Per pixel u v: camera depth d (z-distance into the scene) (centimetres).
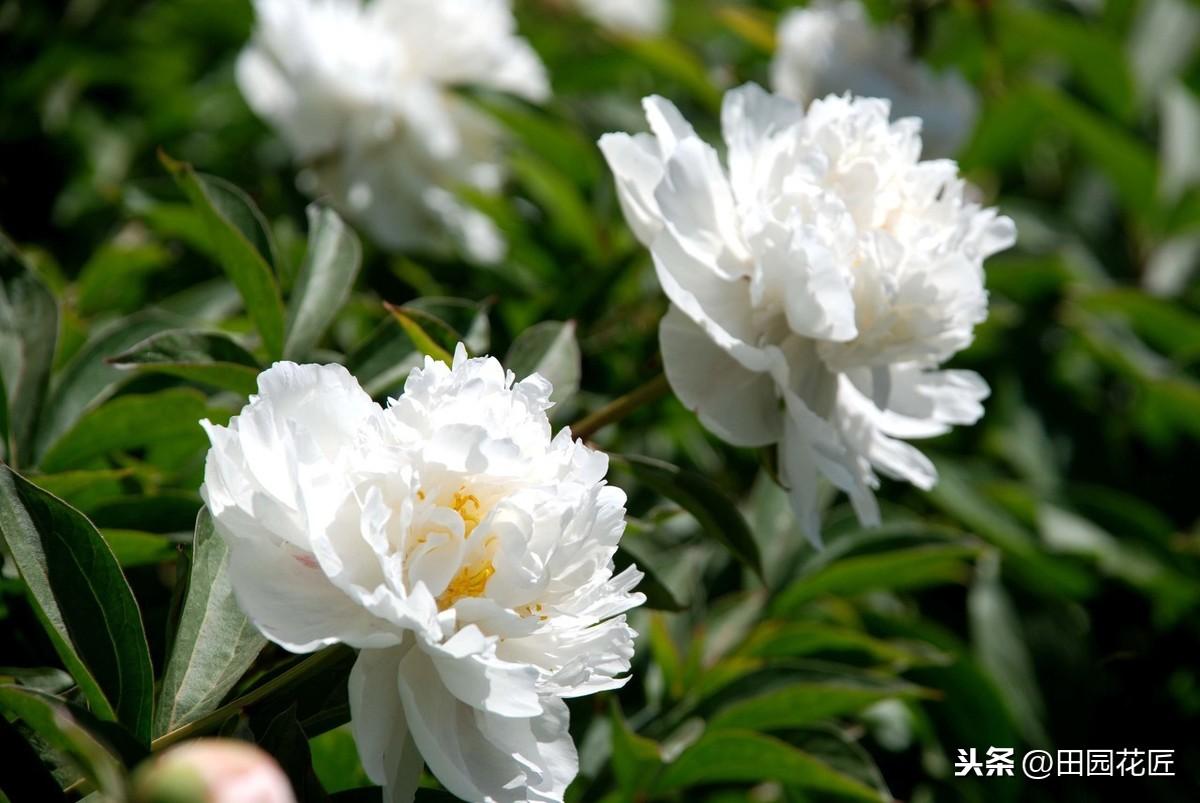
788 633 148
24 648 128
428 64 171
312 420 114
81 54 179
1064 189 239
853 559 149
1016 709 164
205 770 104
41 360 135
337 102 164
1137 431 203
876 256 128
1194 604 175
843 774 138
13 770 115
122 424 133
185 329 129
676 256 129
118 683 116
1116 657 182
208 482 113
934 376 134
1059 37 216
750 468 168
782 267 127
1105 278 215
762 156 131
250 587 113
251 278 133
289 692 119
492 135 176
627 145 129
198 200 132
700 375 129
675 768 137
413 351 135
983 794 156
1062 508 177
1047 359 199
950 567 152
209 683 118
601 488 116
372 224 167
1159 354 204
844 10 203
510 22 177
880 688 139
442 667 113
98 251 170
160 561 130
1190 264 222
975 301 129
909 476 133
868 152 131
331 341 157
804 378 130
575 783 141
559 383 131
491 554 115
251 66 167
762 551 154
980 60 228
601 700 144
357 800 118
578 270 166
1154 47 241
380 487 114
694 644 145
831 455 127
